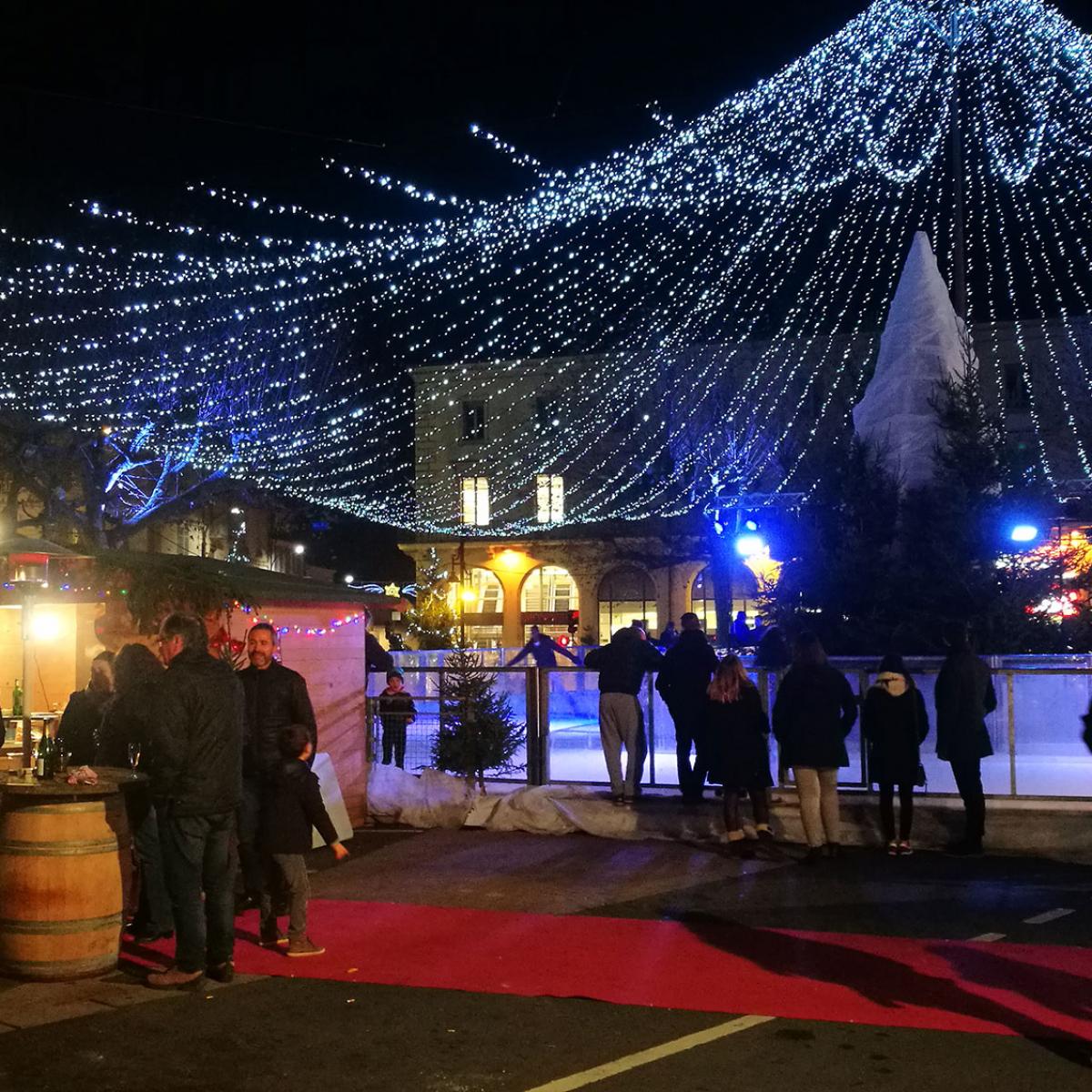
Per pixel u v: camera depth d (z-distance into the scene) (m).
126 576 8.54
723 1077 4.72
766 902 7.82
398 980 6.07
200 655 6.12
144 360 27.66
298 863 6.54
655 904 7.80
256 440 31.58
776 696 9.45
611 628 45.06
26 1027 5.41
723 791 9.45
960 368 16.06
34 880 6.10
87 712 7.80
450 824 10.62
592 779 11.28
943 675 9.36
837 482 15.19
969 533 14.22
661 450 40.12
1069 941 6.77
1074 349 35.75
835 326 36.25
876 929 7.06
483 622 46.12
